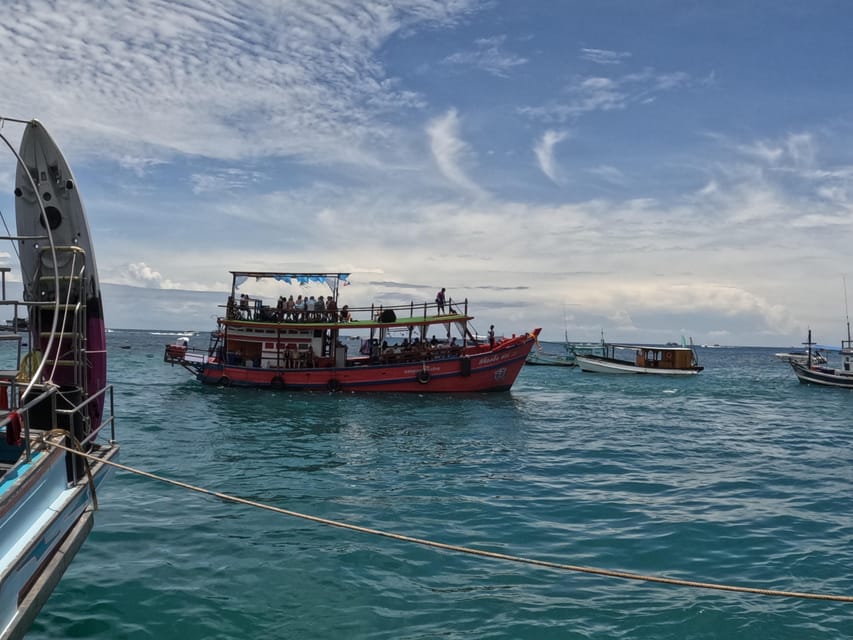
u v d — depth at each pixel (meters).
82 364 9.81
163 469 17.17
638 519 13.38
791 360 63.28
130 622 8.01
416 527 12.52
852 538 12.25
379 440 23.25
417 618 8.46
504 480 17.08
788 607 9.02
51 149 9.83
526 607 8.88
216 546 10.90
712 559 11.01
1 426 6.88
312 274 38.09
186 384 42.78
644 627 8.34
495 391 38.47
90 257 10.10
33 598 6.61
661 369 69.00
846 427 30.72
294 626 8.09
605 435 26.17
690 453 22.22
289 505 13.90
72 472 9.18
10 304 9.33
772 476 18.28
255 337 38.75
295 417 28.53
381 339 38.66
